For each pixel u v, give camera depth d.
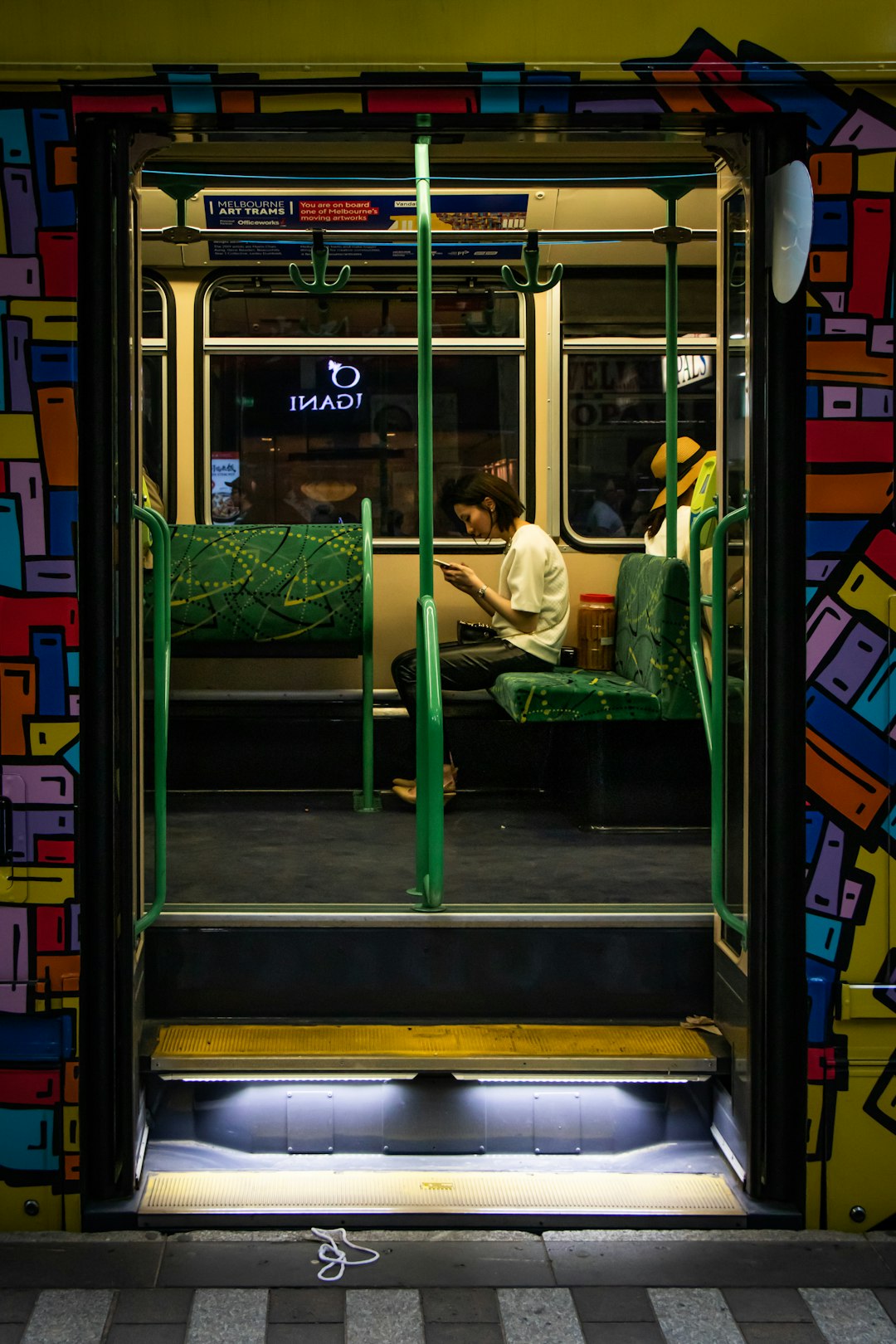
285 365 5.88
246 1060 3.30
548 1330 2.71
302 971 3.55
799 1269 2.98
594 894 4.01
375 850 4.62
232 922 3.54
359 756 5.86
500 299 5.84
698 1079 3.38
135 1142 3.21
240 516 5.95
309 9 3.03
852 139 3.10
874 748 3.18
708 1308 2.81
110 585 3.12
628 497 5.95
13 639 3.09
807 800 3.17
